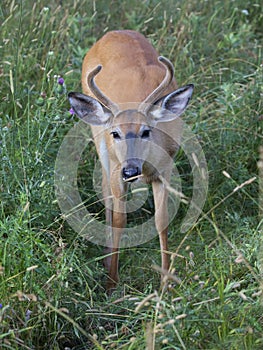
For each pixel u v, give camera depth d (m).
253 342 4.17
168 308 4.27
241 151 5.29
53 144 5.08
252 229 4.84
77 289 4.55
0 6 5.79
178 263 4.82
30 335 4.28
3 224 4.45
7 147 4.94
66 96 5.18
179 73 5.74
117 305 4.54
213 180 5.24
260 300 4.32
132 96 4.94
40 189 4.73
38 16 5.87
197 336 4.18
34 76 5.64
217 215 5.09
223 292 4.27
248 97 5.49
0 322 4.18
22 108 5.35
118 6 6.31
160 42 5.88
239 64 5.95
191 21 6.10
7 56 5.59
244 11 6.14
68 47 5.80
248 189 5.18
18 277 4.36
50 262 4.46
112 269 4.84
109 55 5.18
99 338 4.41
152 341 4.07
